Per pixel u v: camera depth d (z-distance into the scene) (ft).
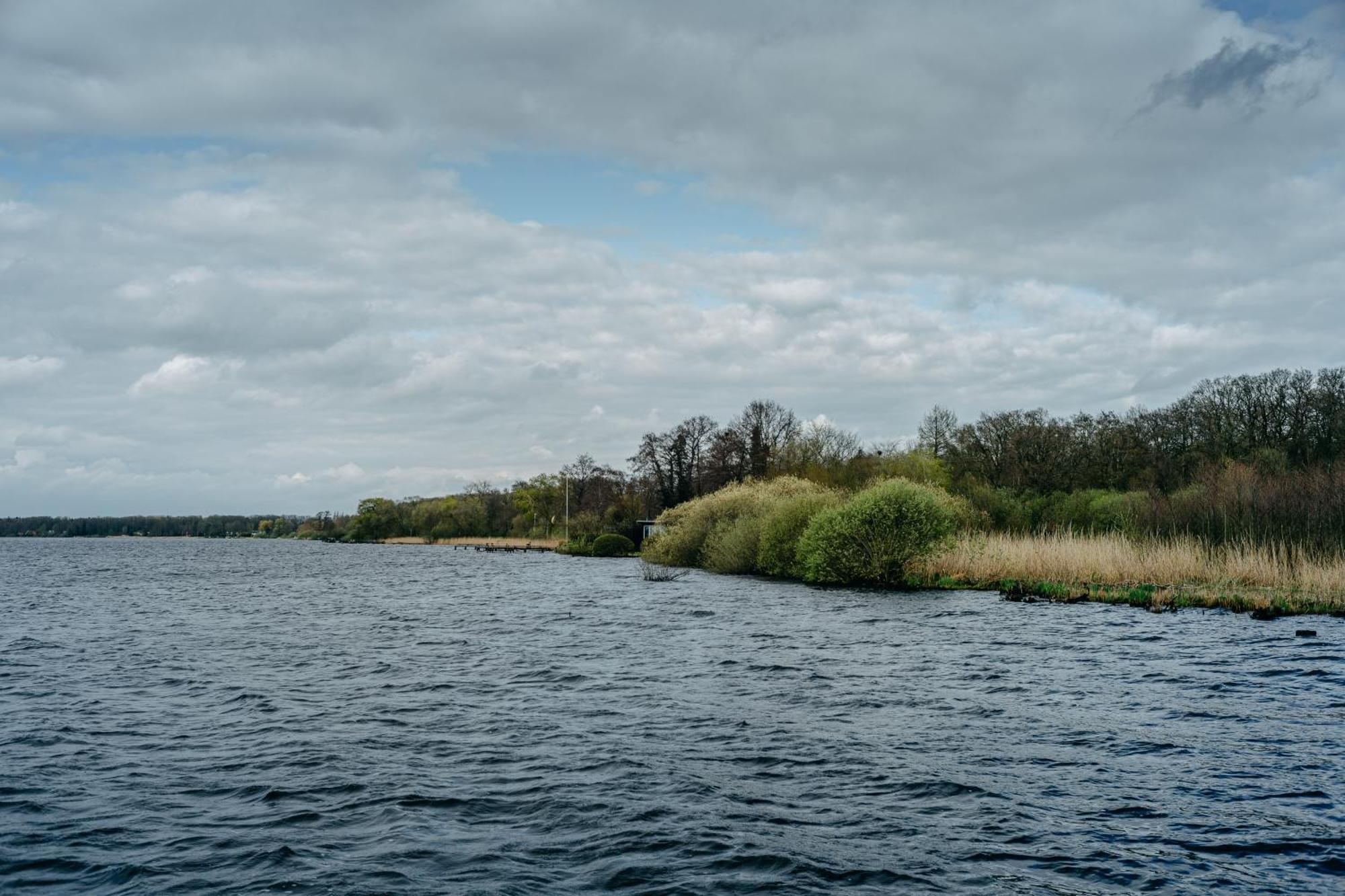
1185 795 30.76
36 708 48.85
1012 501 173.88
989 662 58.49
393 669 61.52
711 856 25.85
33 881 24.86
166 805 31.42
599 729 41.50
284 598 137.59
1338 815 28.58
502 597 132.87
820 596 109.91
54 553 433.89
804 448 245.45
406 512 530.68
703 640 72.84
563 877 24.59
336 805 31.01
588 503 385.70
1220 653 60.90
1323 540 106.11
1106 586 101.86
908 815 29.14
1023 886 23.61
